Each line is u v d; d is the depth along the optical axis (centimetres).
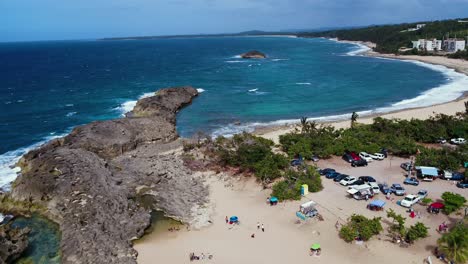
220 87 13462
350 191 5056
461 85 12644
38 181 5172
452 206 4541
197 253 4094
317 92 12262
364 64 19325
